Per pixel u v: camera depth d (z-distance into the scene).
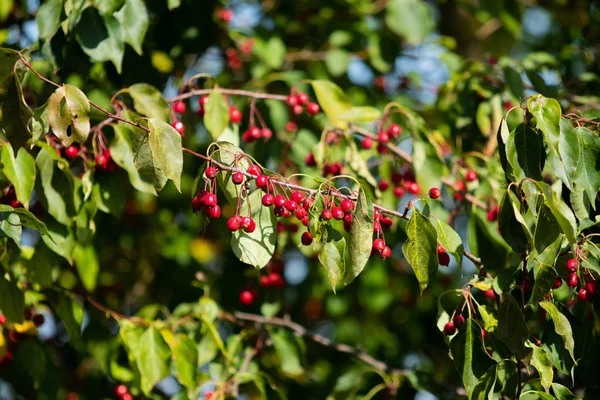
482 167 1.43
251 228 1.15
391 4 1.54
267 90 1.53
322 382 1.54
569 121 1.15
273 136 1.49
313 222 1.14
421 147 1.34
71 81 1.35
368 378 1.41
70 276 1.51
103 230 1.51
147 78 1.40
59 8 1.29
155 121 1.14
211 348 1.35
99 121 1.35
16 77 1.14
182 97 1.32
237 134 1.34
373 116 1.35
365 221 1.14
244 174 1.15
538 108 1.14
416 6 1.54
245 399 1.50
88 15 1.29
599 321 1.22
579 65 1.52
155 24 1.43
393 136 1.37
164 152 1.14
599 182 1.15
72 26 1.28
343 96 1.36
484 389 1.15
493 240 1.34
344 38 1.54
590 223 1.16
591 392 1.23
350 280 1.14
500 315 1.15
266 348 1.44
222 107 1.32
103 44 1.29
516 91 1.40
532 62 1.45
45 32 1.28
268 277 1.42
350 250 1.14
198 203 1.15
